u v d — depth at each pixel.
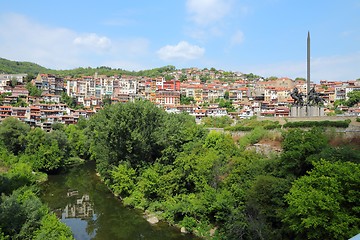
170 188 51.50
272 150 54.84
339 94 164.38
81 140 103.38
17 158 75.88
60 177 78.88
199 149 56.22
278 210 33.34
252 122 77.44
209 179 47.38
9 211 33.62
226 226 38.03
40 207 38.09
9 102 152.50
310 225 25.94
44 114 144.12
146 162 64.31
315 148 37.31
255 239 34.09
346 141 50.59
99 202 58.91
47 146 80.00
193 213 44.69
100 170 71.19
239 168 44.22
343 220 25.91
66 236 33.91
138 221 48.50
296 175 37.72
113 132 62.12
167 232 43.59
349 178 27.48
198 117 160.12
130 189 59.09
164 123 66.88
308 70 75.12
